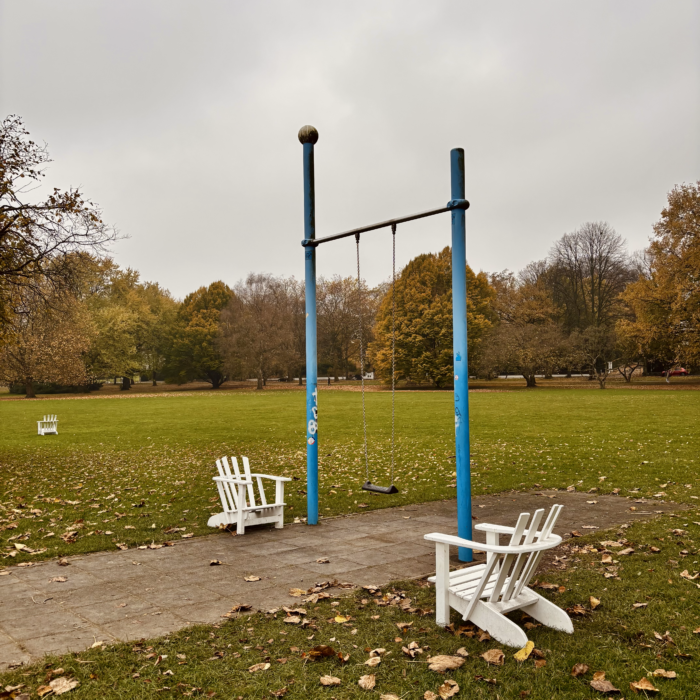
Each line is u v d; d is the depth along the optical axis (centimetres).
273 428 2336
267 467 1374
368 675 361
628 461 1293
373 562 612
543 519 802
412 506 918
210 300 8081
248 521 746
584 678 356
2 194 1405
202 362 7256
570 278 7006
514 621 447
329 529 768
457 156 630
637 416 2408
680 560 582
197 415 3075
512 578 421
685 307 4644
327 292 7344
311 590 517
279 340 6462
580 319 6888
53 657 386
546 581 530
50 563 618
